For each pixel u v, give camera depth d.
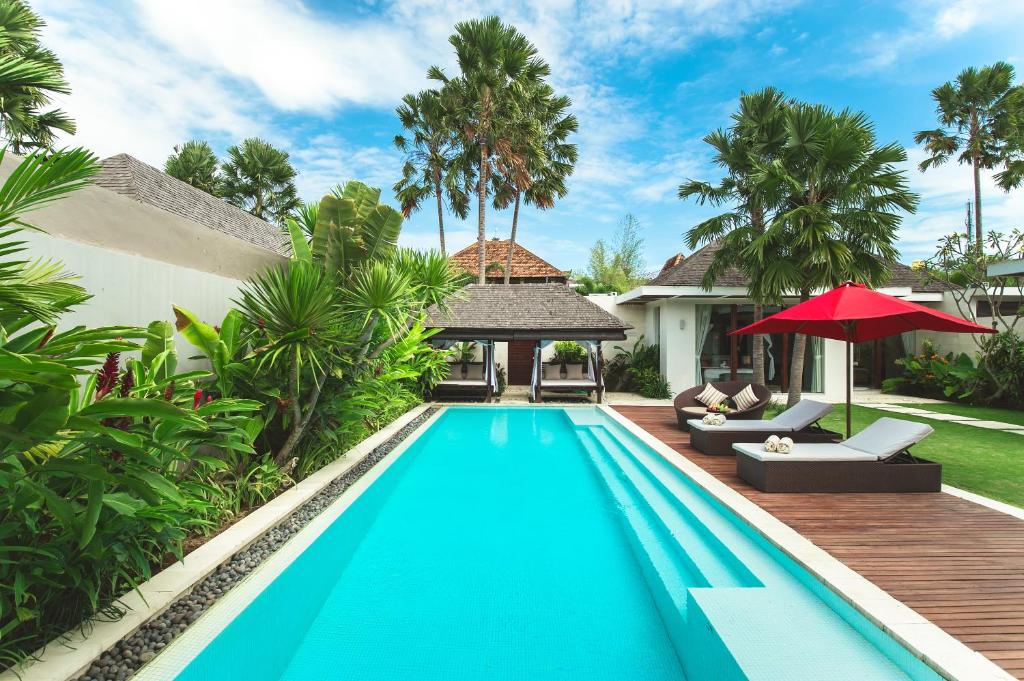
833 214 11.43
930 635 2.87
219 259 6.85
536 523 5.82
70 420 2.42
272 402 5.75
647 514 6.04
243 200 26.31
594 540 5.33
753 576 3.97
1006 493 6.03
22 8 9.44
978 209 24.73
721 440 7.93
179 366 5.59
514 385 21.25
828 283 11.54
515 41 20.86
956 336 16.25
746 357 16.83
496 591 4.24
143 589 3.46
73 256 4.27
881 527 4.66
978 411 12.82
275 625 3.72
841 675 2.68
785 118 11.52
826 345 16.17
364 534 5.51
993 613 3.14
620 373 19.19
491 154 22.55
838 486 5.82
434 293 8.85
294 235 6.98
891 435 6.12
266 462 5.70
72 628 2.98
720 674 2.91
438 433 11.45
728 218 13.03
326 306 5.45
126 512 2.86
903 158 10.78
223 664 3.13
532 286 17.94
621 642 3.57
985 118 24.38
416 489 7.18
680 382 16.55
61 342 2.56
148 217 5.64
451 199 24.09
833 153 10.88
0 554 2.67
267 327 5.51
